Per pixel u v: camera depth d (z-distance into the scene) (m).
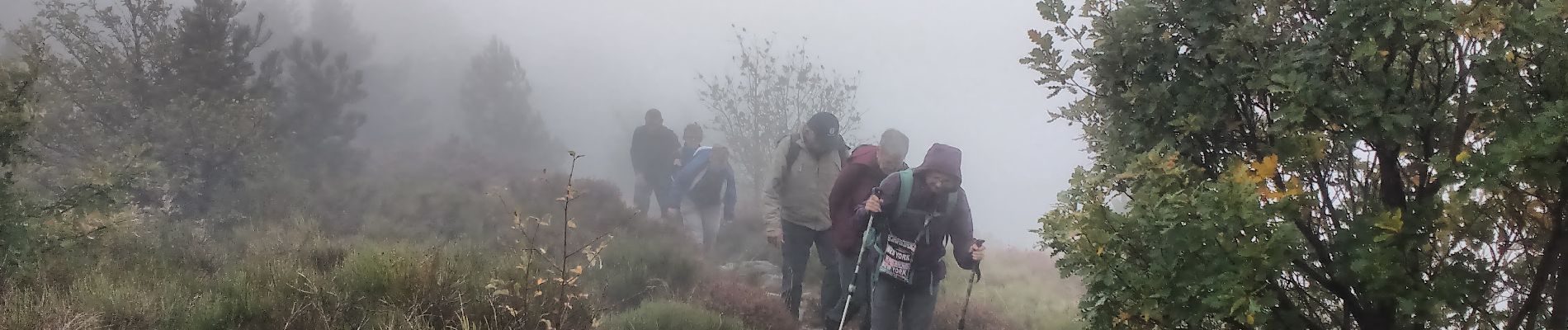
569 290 4.36
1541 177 1.92
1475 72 2.18
